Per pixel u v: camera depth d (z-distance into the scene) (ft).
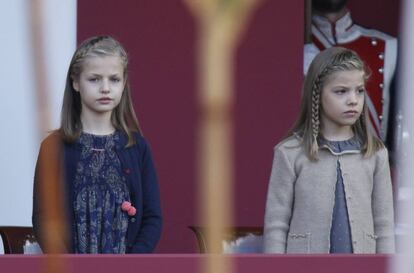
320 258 37.83
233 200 74.18
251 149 74.64
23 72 72.43
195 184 74.49
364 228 51.57
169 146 74.49
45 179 28.53
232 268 36.96
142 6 73.87
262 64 74.59
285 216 51.83
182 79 74.33
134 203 51.39
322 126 52.26
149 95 74.23
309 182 51.42
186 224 74.64
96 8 73.10
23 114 72.74
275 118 74.84
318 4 81.05
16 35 72.02
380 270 38.09
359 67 51.57
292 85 74.95
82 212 50.06
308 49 79.20
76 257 36.88
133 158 51.78
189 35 74.08
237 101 74.23
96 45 51.96
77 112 51.88
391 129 77.61
